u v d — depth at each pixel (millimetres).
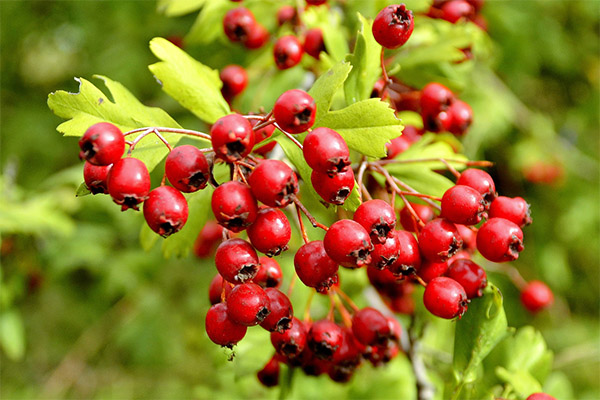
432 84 385
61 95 316
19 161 958
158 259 874
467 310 340
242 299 304
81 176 630
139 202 297
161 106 562
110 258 846
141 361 919
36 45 1067
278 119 300
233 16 411
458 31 400
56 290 967
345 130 315
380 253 313
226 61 539
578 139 1067
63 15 983
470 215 323
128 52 834
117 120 323
